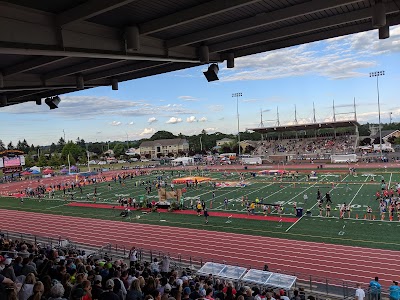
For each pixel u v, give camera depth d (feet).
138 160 497.87
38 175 329.52
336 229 95.66
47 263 36.52
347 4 26.09
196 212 128.36
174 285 38.68
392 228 92.79
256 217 115.44
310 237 90.74
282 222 107.04
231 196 155.12
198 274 53.01
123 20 28.55
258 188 172.45
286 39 38.55
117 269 41.37
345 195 140.15
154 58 33.86
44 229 116.88
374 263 71.72
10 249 56.29
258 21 29.89
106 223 120.26
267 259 78.18
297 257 78.13
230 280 49.19
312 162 284.82
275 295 40.29
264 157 328.70
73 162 447.01
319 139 346.13
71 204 161.38
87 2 23.72
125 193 184.24
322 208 119.75
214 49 38.45
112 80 53.01
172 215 126.11
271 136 381.81
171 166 351.46
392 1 27.02
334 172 216.95
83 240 101.60
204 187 187.42
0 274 28.84
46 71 43.04
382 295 55.67
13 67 37.83
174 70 46.75
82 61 39.86
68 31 26.43
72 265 40.98
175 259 79.56
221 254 83.20
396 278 64.80
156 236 101.30
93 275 35.29
